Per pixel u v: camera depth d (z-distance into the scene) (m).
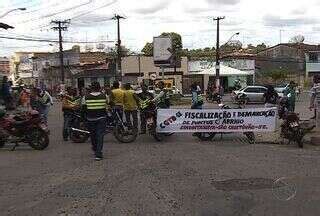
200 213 7.65
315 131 17.06
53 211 7.93
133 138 16.23
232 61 77.88
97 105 12.72
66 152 14.27
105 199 8.59
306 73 86.25
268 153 13.62
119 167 11.59
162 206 8.07
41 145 14.96
